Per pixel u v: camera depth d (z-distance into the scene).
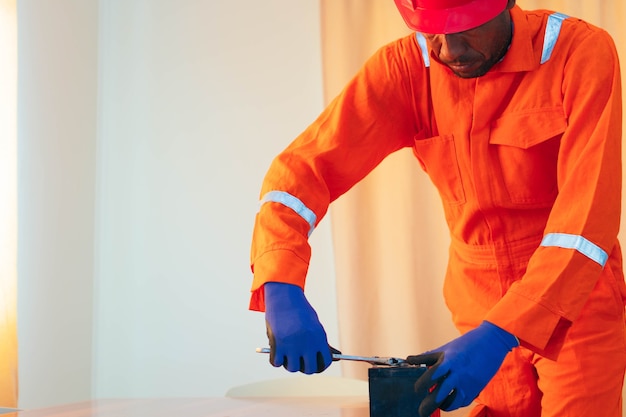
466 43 1.30
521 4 3.15
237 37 3.61
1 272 2.83
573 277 1.20
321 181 1.45
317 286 3.37
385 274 3.15
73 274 3.45
